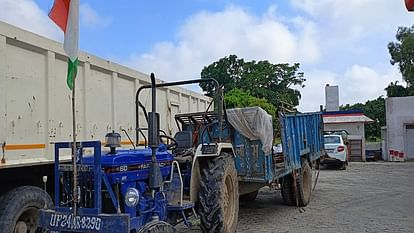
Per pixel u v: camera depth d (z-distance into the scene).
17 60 5.48
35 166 5.84
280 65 44.62
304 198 10.32
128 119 8.18
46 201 5.82
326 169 21.23
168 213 5.77
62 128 6.26
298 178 10.23
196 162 6.37
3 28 5.20
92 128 6.99
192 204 6.05
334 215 9.23
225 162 6.65
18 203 5.46
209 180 6.31
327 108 35.03
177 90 10.69
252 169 8.09
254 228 8.00
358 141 27.48
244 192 8.50
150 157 5.35
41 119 5.87
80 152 4.69
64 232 4.47
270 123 8.20
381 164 24.67
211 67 44.41
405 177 17.22
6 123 5.27
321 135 13.41
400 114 27.28
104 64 7.31
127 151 5.43
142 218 4.98
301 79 44.91
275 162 8.81
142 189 5.14
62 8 4.56
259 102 25.89
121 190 4.86
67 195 4.73
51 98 6.05
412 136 27.27
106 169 4.72
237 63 44.53
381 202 10.95
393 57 40.25
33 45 5.70
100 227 4.33
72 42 4.53
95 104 7.11
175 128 10.58
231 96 27.05
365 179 16.48
